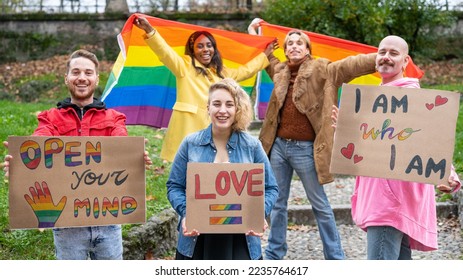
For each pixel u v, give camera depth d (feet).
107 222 17.81
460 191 30.96
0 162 33.78
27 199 17.43
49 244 23.82
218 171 17.48
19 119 46.80
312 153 23.84
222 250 17.95
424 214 19.06
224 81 18.22
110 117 18.53
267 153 24.39
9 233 24.22
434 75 69.41
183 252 18.06
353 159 18.66
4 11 85.10
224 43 26.55
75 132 18.19
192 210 17.38
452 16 72.38
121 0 85.56
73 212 17.63
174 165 18.42
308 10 61.00
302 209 31.45
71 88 18.28
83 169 17.70
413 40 65.21
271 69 26.45
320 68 23.76
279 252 24.67
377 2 59.98
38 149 17.48
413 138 18.26
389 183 18.67
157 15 81.82
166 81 27.12
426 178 18.12
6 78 72.13
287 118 24.02
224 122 17.94
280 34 28.66
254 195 17.52
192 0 91.50
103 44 80.53
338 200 33.71
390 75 19.48
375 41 59.98
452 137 18.01
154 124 27.50
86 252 18.20
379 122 18.54
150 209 27.78
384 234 18.67
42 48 79.87
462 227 29.76
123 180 17.90
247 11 83.66
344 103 18.78
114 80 24.14
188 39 24.84
